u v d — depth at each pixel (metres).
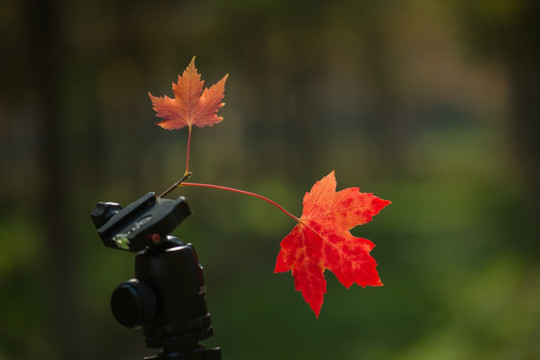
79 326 9.28
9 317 10.21
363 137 47.62
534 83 13.95
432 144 55.81
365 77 29.20
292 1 14.76
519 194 17.77
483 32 13.02
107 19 12.59
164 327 0.98
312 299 1.11
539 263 10.98
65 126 9.50
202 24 13.53
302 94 28.05
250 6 13.69
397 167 36.62
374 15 18.33
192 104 1.07
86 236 16.00
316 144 29.38
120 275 13.92
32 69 9.57
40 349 9.45
